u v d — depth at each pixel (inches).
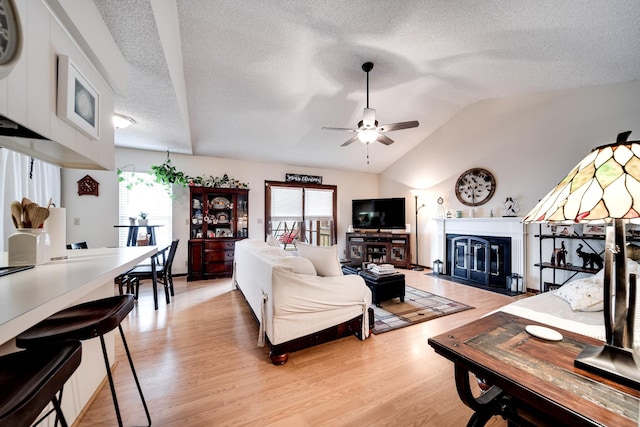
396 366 77.8
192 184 185.8
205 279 184.9
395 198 231.9
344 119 176.6
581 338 39.9
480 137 181.9
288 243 232.1
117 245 172.7
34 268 49.8
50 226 59.6
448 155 204.7
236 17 95.0
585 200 27.7
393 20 96.0
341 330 90.7
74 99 50.8
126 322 109.8
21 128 40.9
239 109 155.1
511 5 86.0
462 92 161.3
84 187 165.3
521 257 155.6
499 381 31.1
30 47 39.9
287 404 62.0
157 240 188.2
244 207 209.3
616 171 27.1
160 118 125.6
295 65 123.4
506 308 76.2
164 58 79.2
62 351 32.9
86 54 57.7
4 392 25.7
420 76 138.1
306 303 82.4
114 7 59.5
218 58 115.7
